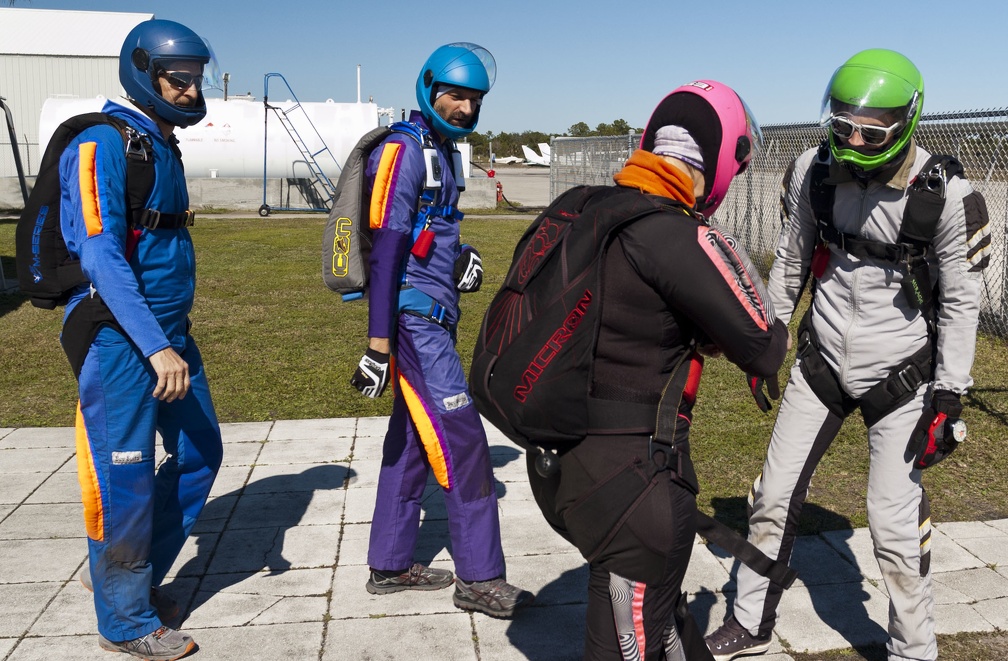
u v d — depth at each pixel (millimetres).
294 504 4395
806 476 2963
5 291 10898
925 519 2855
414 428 3391
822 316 2881
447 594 3545
